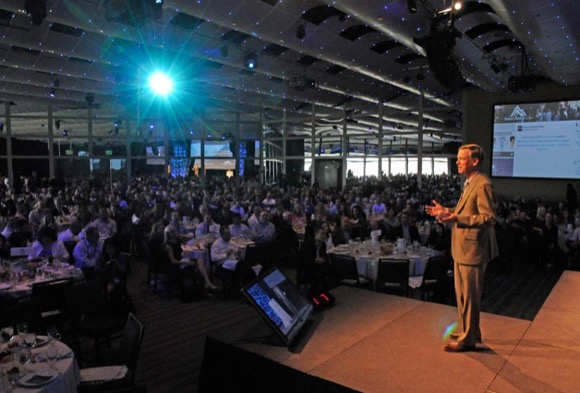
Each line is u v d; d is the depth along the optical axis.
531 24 6.87
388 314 4.28
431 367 3.11
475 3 9.01
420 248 8.20
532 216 11.85
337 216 11.87
